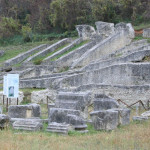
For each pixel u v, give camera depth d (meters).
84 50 35.53
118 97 22.23
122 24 38.75
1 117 14.34
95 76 25.41
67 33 50.91
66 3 53.00
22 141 12.05
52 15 54.66
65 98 18.12
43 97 23.81
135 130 14.18
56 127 14.01
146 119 16.45
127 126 15.35
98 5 53.03
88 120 16.19
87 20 53.75
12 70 34.31
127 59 28.36
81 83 25.19
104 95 18.31
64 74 28.22
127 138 12.55
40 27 56.34
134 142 11.96
